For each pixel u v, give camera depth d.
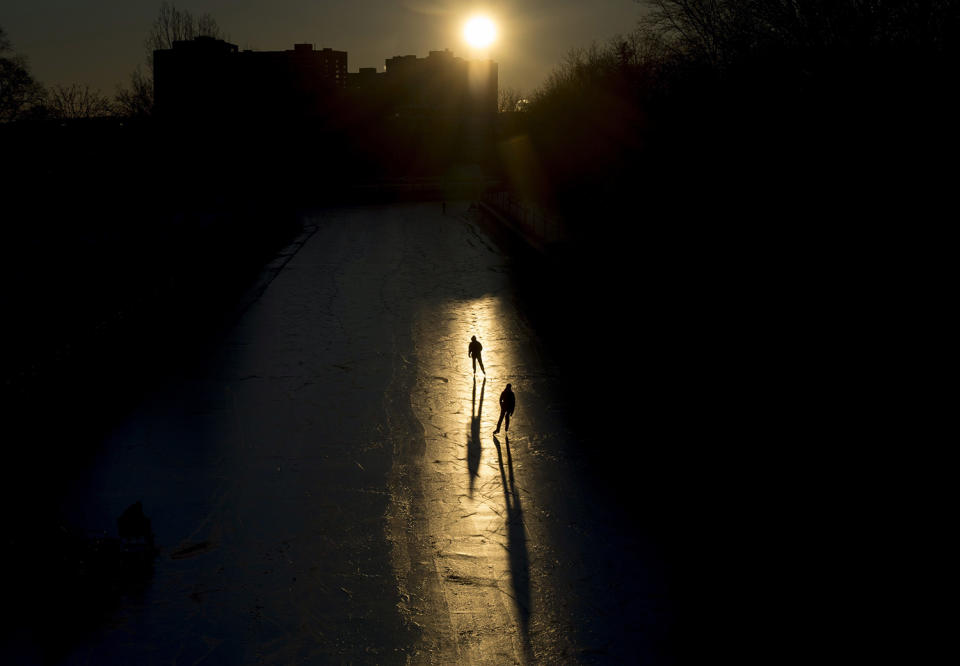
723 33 31.00
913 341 20.06
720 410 20.41
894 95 22.44
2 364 20.47
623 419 21.02
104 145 64.00
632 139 40.91
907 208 21.38
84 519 15.88
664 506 16.06
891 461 16.17
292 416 21.95
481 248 54.22
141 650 12.06
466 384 24.67
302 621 12.77
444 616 12.83
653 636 12.12
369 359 27.62
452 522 15.81
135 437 20.38
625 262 35.59
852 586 12.59
